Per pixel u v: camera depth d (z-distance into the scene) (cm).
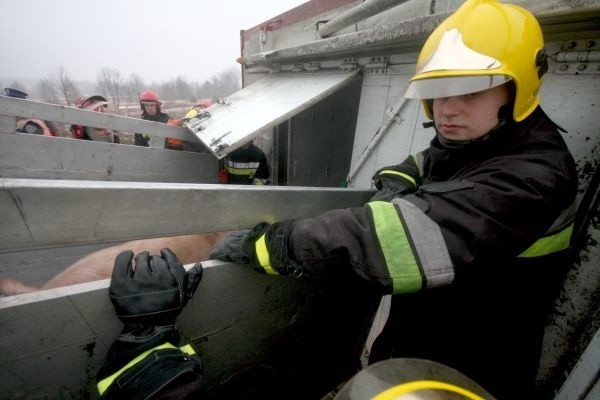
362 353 173
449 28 74
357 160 198
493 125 71
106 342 73
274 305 107
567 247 80
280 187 89
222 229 80
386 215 62
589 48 90
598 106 89
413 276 59
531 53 67
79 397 75
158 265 73
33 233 55
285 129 312
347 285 130
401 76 162
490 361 82
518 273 74
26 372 65
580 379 78
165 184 68
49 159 209
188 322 87
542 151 66
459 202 60
